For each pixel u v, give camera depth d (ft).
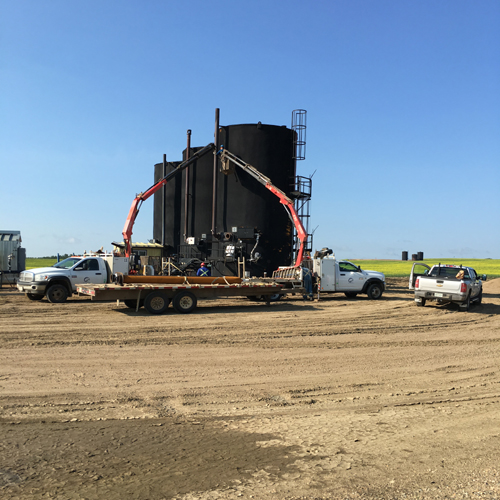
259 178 95.09
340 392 24.39
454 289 60.85
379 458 15.66
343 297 78.95
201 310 56.65
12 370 26.99
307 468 14.76
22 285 61.26
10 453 15.64
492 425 19.42
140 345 35.24
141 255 116.78
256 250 106.11
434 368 30.45
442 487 13.55
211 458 15.51
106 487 13.29
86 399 22.02
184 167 105.91
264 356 32.71
